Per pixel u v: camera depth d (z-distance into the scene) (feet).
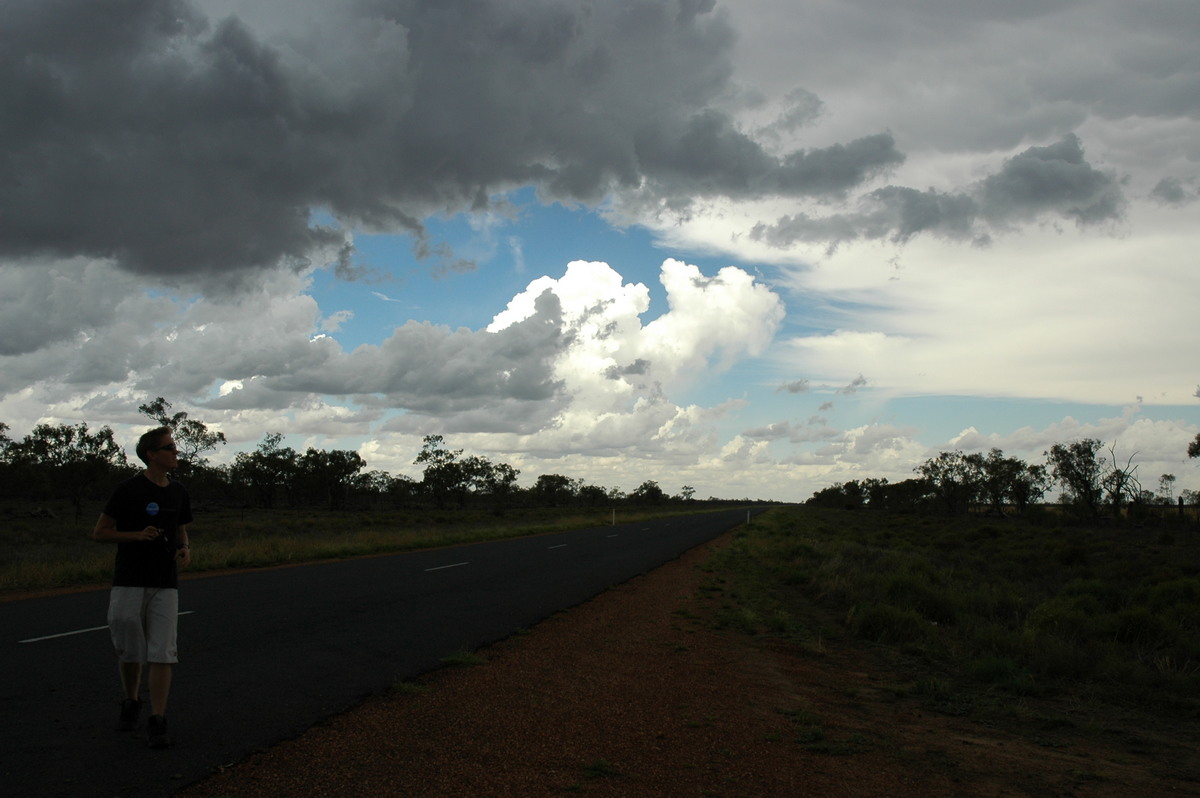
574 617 37.96
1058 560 85.81
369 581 50.08
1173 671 29.55
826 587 53.72
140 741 16.51
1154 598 48.75
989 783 16.85
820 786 15.98
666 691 23.81
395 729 18.20
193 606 36.45
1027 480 254.06
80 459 151.94
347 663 25.27
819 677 27.99
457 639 30.48
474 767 15.76
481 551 82.64
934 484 287.48
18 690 20.18
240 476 240.94
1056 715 23.93
